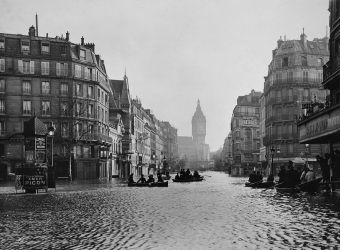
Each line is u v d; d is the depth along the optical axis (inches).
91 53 2923.2
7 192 1261.1
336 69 1125.7
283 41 3348.9
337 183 994.1
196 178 2464.3
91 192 1242.6
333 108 911.0
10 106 2561.5
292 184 1170.6
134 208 709.9
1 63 2571.4
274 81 3166.8
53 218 571.8
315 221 501.0
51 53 2682.1
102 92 3073.3
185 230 452.4
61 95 2672.2
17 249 360.8
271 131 3166.8
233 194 1082.7
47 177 1282.0
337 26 1141.7
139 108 4822.8
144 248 358.6
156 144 6609.3
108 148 2955.2
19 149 2513.5
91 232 446.6
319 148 2913.4
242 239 391.9
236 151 5118.1
